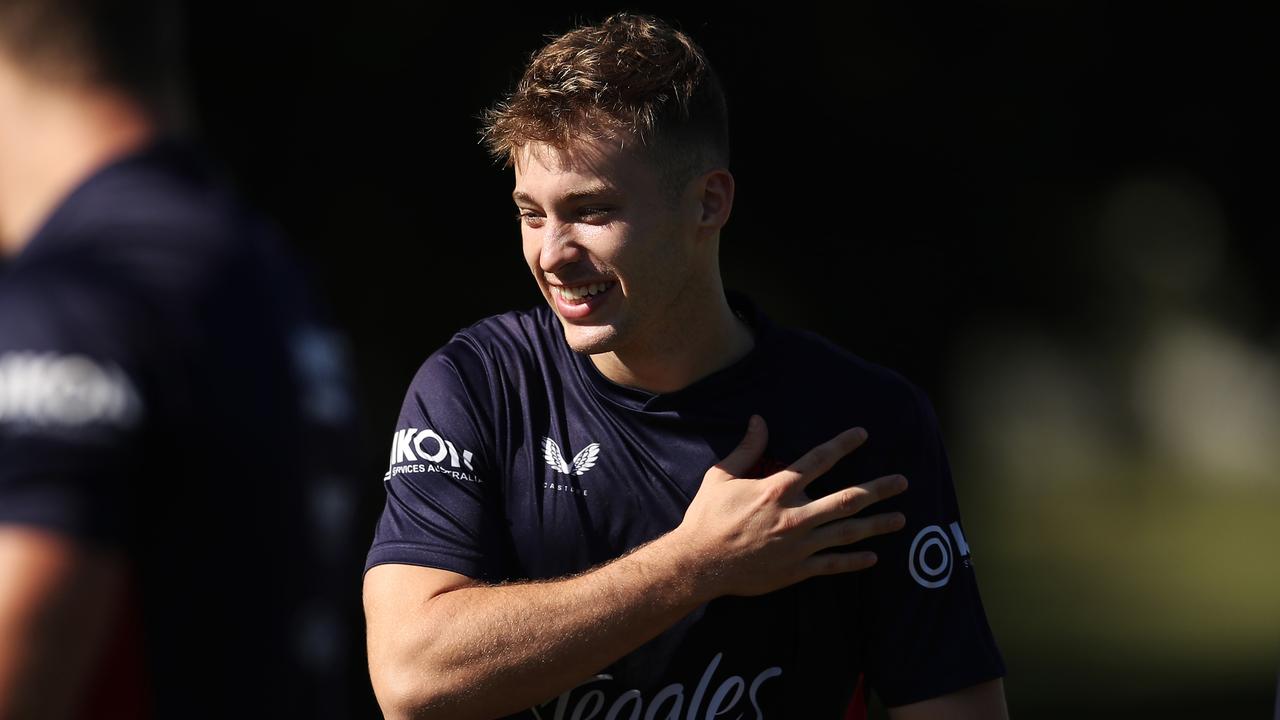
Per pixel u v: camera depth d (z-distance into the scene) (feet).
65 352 16.53
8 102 17.88
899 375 29.50
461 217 95.96
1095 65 107.24
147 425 16.78
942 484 29.25
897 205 105.60
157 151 18.19
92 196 17.71
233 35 89.30
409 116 94.02
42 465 16.17
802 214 103.45
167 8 18.60
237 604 17.34
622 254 26.30
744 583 26.66
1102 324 134.82
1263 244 122.11
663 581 26.45
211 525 17.19
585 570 27.91
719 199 27.48
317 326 19.60
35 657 15.84
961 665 28.22
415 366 96.68
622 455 28.09
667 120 26.27
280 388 18.01
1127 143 111.14
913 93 102.83
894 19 99.86
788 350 28.76
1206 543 204.85
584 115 25.85
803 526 26.81
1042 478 249.96
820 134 101.35
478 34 93.61
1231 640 133.49
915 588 28.22
